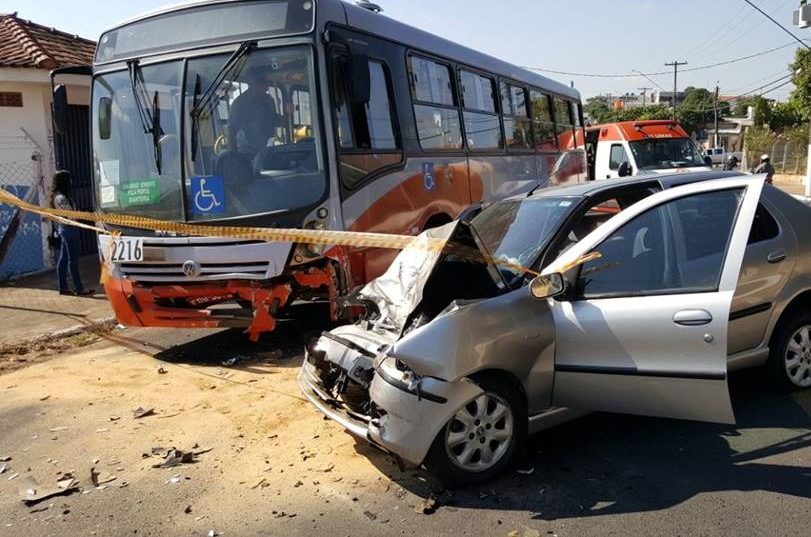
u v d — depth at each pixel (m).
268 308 6.68
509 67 11.52
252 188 6.76
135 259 6.93
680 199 4.68
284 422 5.36
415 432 3.94
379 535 3.72
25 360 7.41
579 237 4.81
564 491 4.10
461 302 4.24
